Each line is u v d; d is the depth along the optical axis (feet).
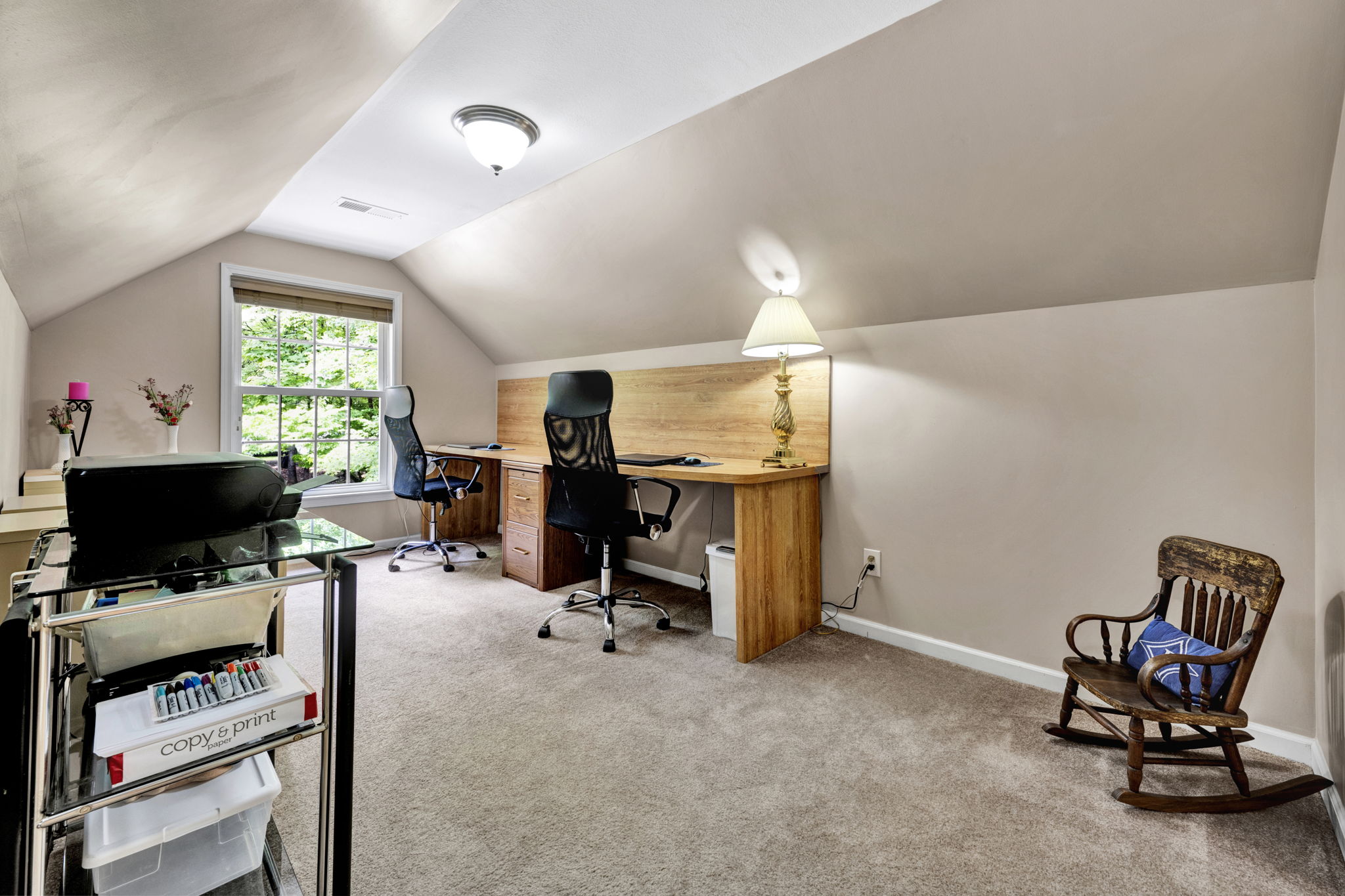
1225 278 5.73
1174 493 6.14
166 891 3.23
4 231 4.16
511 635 8.50
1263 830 4.54
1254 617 5.44
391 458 13.84
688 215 8.27
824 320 8.80
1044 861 4.20
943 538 7.83
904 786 5.06
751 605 7.68
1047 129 5.36
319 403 12.94
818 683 7.04
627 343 11.92
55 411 9.10
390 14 4.03
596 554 11.53
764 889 3.93
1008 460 7.25
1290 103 4.47
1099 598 6.65
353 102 5.90
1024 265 6.61
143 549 2.97
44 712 2.43
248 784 3.35
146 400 10.46
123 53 2.59
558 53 5.62
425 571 11.89
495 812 4.67
